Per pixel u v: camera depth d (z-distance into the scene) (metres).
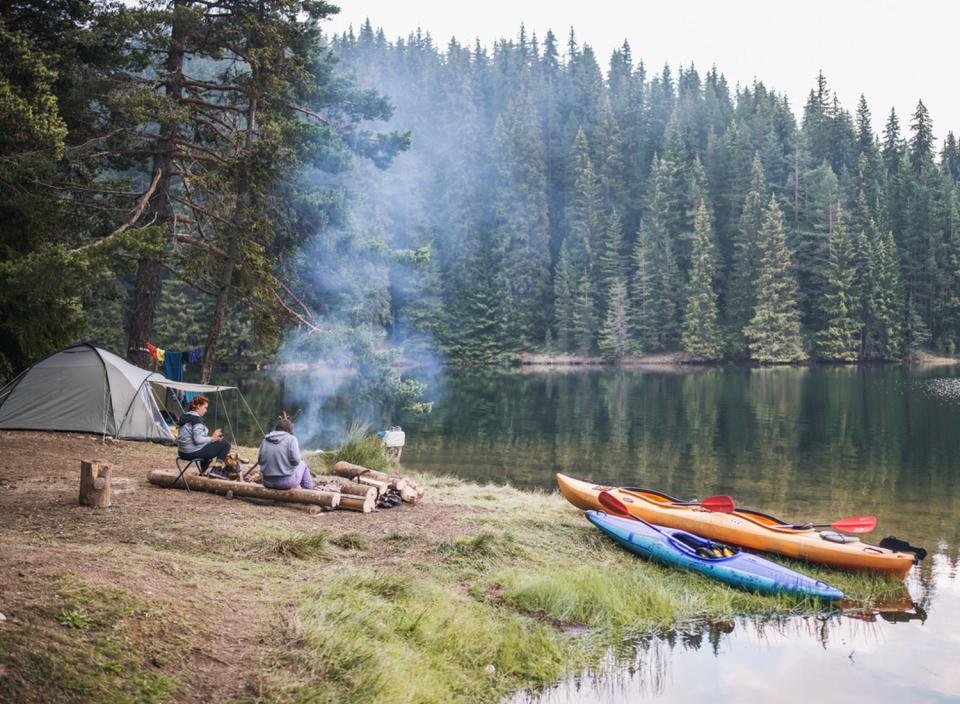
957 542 11.94
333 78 20.84
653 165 83.25
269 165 17.97
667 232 79.25
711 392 43.97
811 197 81.44
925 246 78.00
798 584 8.82
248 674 5.14
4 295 14.33
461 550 8.84
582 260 80.50
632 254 84.12
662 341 77.00
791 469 19.14
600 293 79.38
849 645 7.62
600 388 47.59
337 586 6.91
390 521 9.73
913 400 38.16
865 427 27.59
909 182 83.25
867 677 6.86
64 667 4.47
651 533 9.91
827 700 6.38
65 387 14.65
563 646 7.09
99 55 17.06
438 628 6.71
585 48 125.31
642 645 7.42
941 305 76.31
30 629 4.65
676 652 7.29
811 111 103.81
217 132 18.33
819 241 77.44
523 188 79.12
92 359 14.81
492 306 75.06
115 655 4.79
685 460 20.61
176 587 6.08
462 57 115.81
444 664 6.21
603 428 27.62
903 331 74.56
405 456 21.08
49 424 14.50
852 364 72.44
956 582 9.84
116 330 52.66
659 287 77.88
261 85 18.28
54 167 15.61
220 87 18.41
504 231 78.00
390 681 5.51
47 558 5.98
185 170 18.39
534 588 7.91
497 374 63.22
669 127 91.25
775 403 37.09
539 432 26.45
